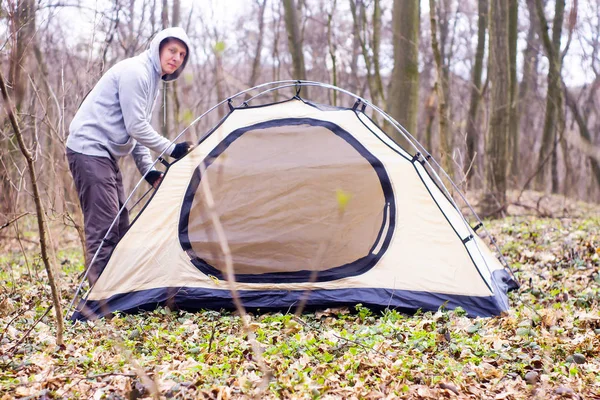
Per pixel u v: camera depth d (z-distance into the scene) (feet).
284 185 17.04
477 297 16.20
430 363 12.64
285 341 13.79
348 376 11.78
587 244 24.91
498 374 12.25
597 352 13.50
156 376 10.69
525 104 63.77
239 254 16.80
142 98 17.06
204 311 16.39
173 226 16.94
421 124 67.51
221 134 17.58
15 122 10.53
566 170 44.86
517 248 26.84
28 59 23.47
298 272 16.76
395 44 34.99
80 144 16.88
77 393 10.77
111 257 16.65
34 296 17.98
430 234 16.87
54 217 21.36
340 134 17.62
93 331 14.64
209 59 43.65
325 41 67.62
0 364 12.05
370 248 16.92
